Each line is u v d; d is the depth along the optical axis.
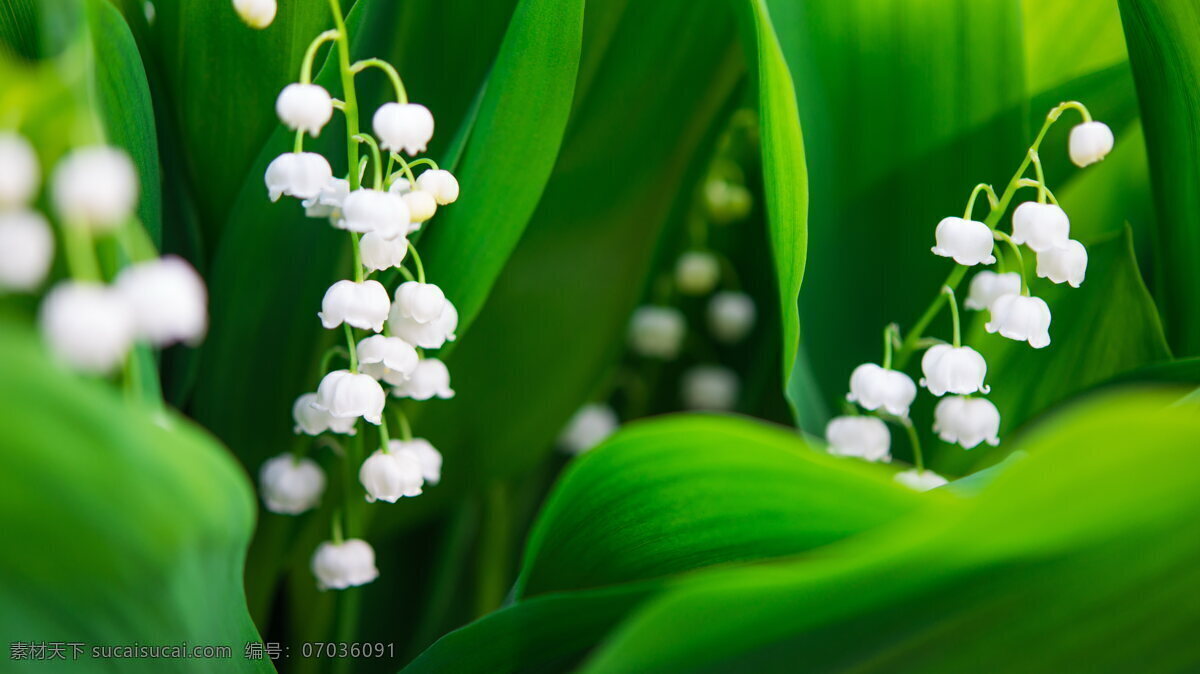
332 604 0.35
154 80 0.34
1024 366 0.36
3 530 0.26
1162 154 0.35
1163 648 0.29
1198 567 0.28
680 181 0.36
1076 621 0.28
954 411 0.34
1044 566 0.28
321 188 0.31
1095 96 0.35
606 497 0.30
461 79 0.34
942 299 0.34
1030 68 0.37
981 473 0.31
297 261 0.33
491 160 0.32
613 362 0.37
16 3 0.31
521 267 0.36
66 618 0.27
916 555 0.27
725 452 0.29
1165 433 0.26
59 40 0.28
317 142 0.33
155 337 0.26
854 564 0.27
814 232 0.36
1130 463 0.26
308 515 0.34
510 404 0.36
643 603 0.30
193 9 0.33
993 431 0.34
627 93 0.35
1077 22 0.37
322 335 0.34
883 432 0.35
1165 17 0.33
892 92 0.36
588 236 0.36
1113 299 0.35
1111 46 0.37
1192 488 0.27
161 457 0.26
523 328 0.36
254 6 0.30
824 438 0.35
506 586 0.37
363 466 0.32
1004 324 0.33
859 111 0.36
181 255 0.34
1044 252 0.33
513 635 0.31
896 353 0.36
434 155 0.34
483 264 0.33
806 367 0.36
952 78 0.35
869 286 0.36
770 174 0.33
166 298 0.26
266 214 0.33
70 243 0.26
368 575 0.33
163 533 0.27
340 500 0.34
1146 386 0.34
